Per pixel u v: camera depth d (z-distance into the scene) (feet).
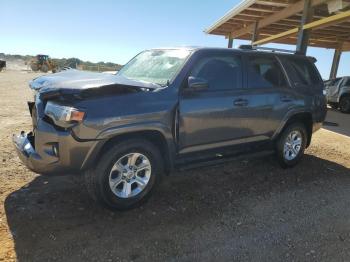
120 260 9.84
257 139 16.89
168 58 15.16
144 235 11.21
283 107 17.46
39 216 11.91
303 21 38.91
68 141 11.14
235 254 10.44
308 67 19.66
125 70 16.71
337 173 18.79
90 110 11.27
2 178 14.96
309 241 11.41
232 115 15.21
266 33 63.36
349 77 52.80
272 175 17.70
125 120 11.80
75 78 12.86
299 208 13.92
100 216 12.23
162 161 13.50
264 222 12.56
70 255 9.89
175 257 10.14
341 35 63.00
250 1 41.73
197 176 16.83
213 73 14.90
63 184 14.69
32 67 148.56
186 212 12.97
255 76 16.51
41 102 12.21
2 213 11.95
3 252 9.77
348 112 52.06
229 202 14.07
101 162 11.90
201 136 14.33
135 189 12.89
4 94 46.47
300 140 19.15
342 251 10.91
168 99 13.00
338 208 14.12
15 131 23.47
